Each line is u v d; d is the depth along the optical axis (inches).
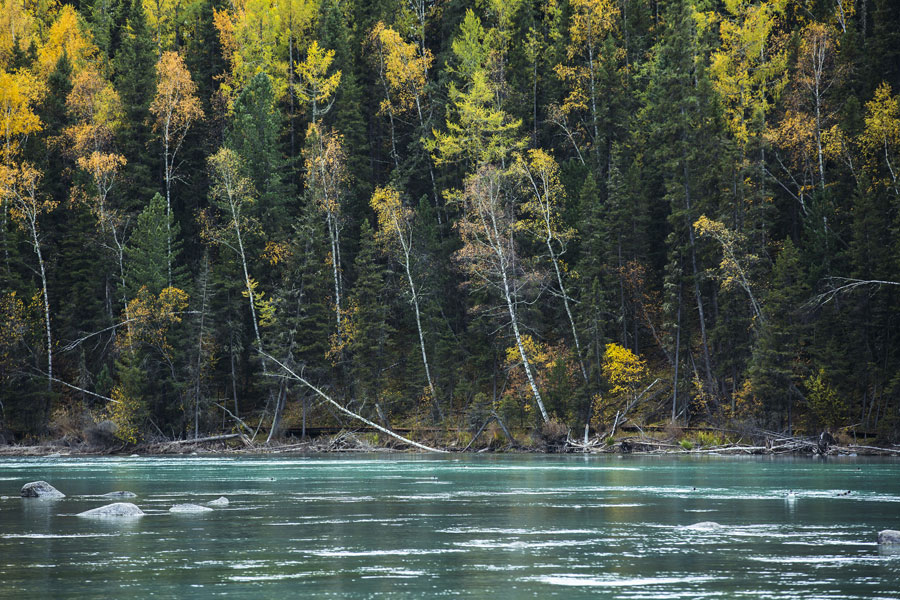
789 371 3553.2
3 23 5797.2
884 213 3718.0
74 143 5054.1
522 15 5689.0
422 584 773.3
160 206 4466.0
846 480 2022.6
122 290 4313.5
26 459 3440.0
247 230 4613.7
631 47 5506.9
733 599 706.2
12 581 797.2
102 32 6181.1
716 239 3993.6
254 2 5816.9
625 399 4035.4
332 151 4692.4
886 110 4037.9
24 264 4498.0
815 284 3720.5
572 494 1681.8
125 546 1010.7
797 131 4168.3
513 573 826.8
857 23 5000.0
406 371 4429.1
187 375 4170.8
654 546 994.1
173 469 2625.5
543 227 4466.0
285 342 4298.7
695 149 4089.6
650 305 4490.7
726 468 2529.5
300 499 1604.3
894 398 3469.5
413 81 5378.9
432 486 1902.1
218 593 737.0
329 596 721.0
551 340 4517.7
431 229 4667.8
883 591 737.0
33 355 4296.3
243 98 5073.8
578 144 5324.8
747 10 4958.2
